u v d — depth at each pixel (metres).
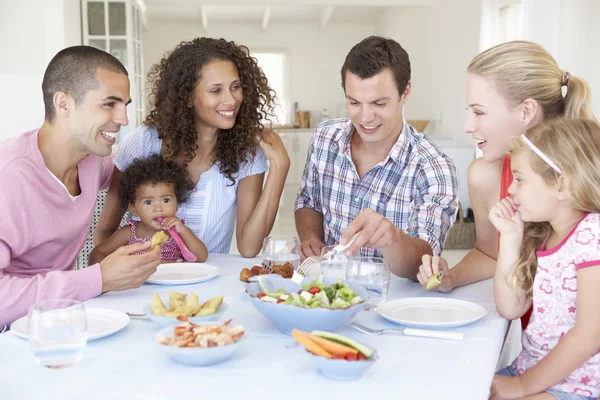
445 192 1.96
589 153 1.33
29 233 1.56
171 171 1.98
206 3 6.97
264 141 2.07
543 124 1.42
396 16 9.27
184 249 1.91
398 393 0.98
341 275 1.42
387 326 1.32
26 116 4.43
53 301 1.05
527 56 1.61
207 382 1.01
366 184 2.08
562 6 4.38
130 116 5.52
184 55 1.94
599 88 4.29
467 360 1.12
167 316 1.21
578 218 1.38
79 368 1.07
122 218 2.31
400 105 1.97
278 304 1.16
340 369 1.00
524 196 1.39
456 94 6.38
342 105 11.20
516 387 1.30
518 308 1.45
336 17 10.67
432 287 1.48
